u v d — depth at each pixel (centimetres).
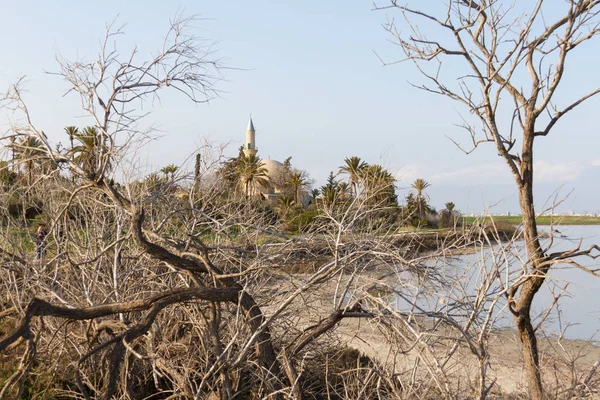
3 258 746
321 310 761
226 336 706
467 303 555
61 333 740
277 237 764
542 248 578
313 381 682
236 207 848
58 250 762
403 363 681
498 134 580
